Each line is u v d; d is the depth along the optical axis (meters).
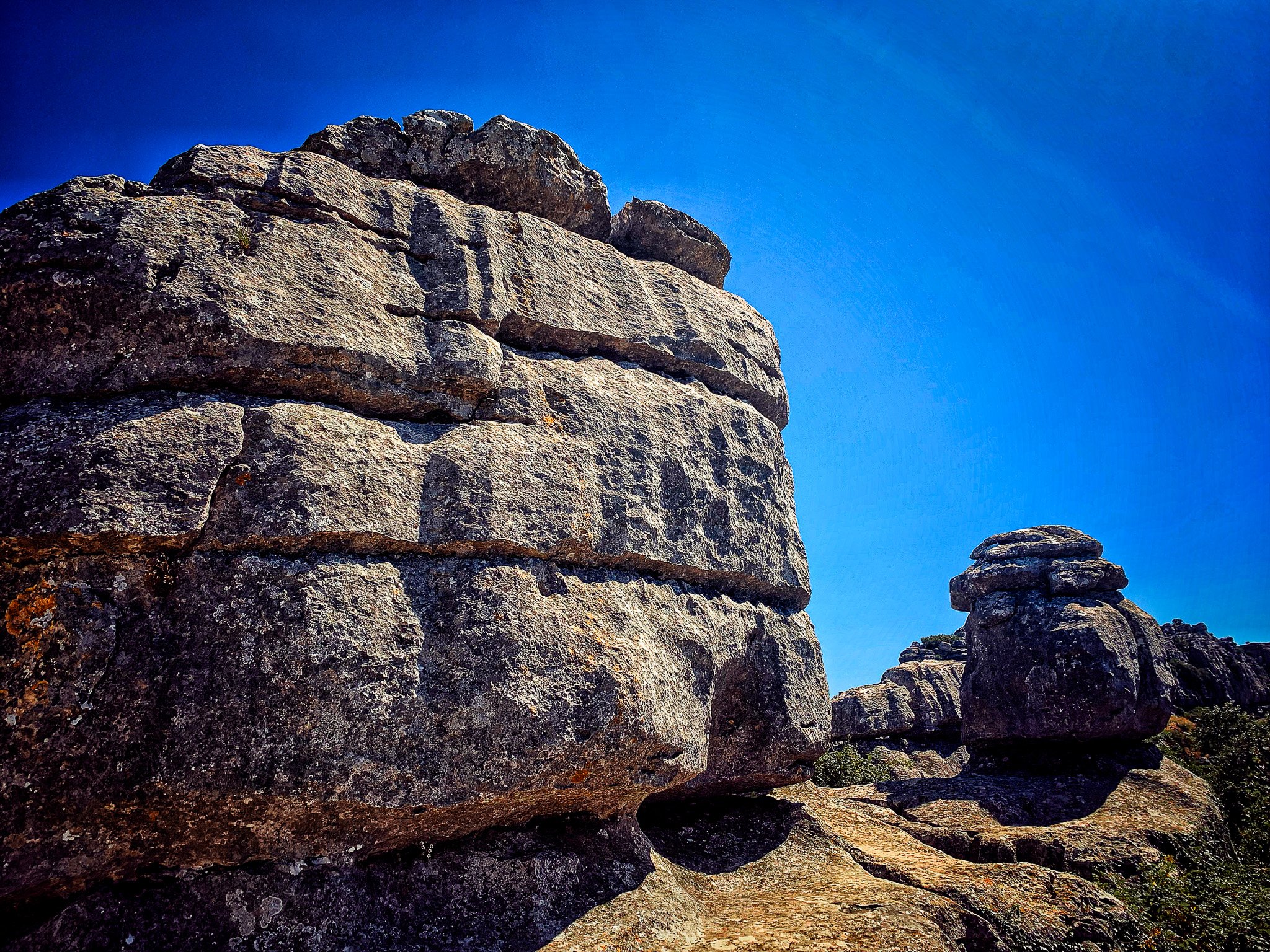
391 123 9.16
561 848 7.19
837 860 9.65
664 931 6.89
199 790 5.35
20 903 5.33
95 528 5.43
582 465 7.96
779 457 10.77
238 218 6.89
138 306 6.18
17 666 5.19
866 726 30.27
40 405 5.84
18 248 6.09
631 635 7.58
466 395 7.58
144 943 5.32
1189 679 43.81
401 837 6.32
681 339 10.03
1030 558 20.27
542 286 8.82
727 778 9.50
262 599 5.82
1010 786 16.55
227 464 6.05
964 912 8.05
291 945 5.63
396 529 6.54
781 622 10.14
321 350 6.73
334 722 5.75
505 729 6.34
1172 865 12.50
